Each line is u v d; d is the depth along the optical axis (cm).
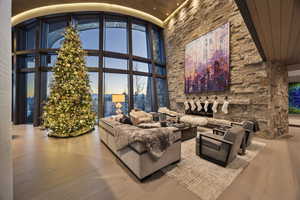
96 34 535
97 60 520
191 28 529
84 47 525
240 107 382
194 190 141
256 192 137
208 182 155
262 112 334
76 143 296
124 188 145
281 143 292
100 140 316
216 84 437
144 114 427
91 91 423
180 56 596
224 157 189
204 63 477
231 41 396
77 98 361
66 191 140
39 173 174
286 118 382
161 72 697
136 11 570
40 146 277
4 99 87
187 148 263
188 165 195
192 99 541
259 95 339
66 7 484
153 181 157
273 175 168
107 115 533
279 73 357
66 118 341
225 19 408
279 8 153
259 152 242
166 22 659
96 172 177
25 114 530
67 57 352
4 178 88
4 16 87
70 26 382
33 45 532
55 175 170
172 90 655
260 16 169
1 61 83
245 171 178
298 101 542
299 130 421
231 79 399
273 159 213
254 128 285
